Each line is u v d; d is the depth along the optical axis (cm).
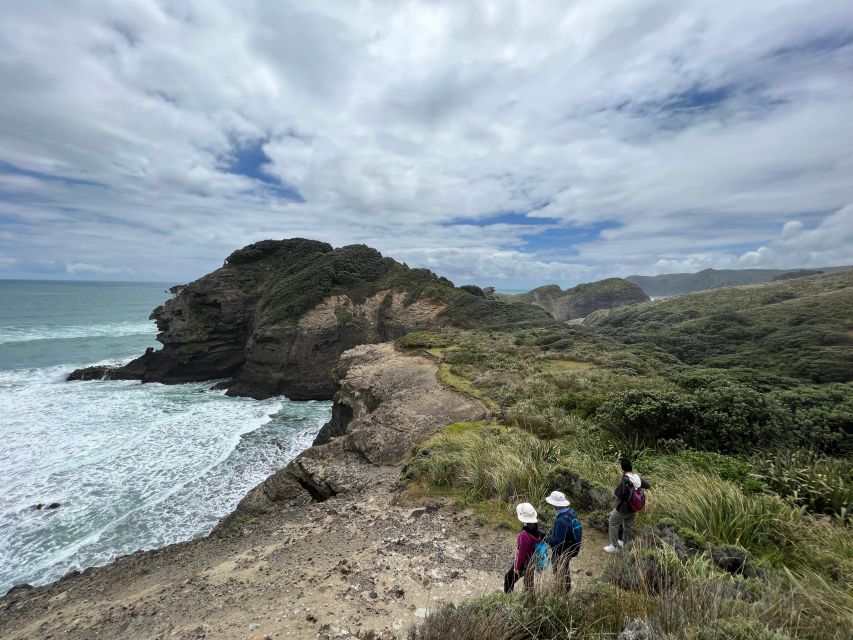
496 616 369
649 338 5106
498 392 2028
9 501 1764
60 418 2981
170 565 993
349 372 2912
